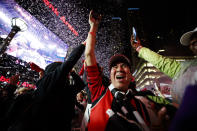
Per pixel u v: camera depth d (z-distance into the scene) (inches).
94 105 39.4
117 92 35.1
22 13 451.8
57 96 41.1
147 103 21.0
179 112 12.0
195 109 10.6
